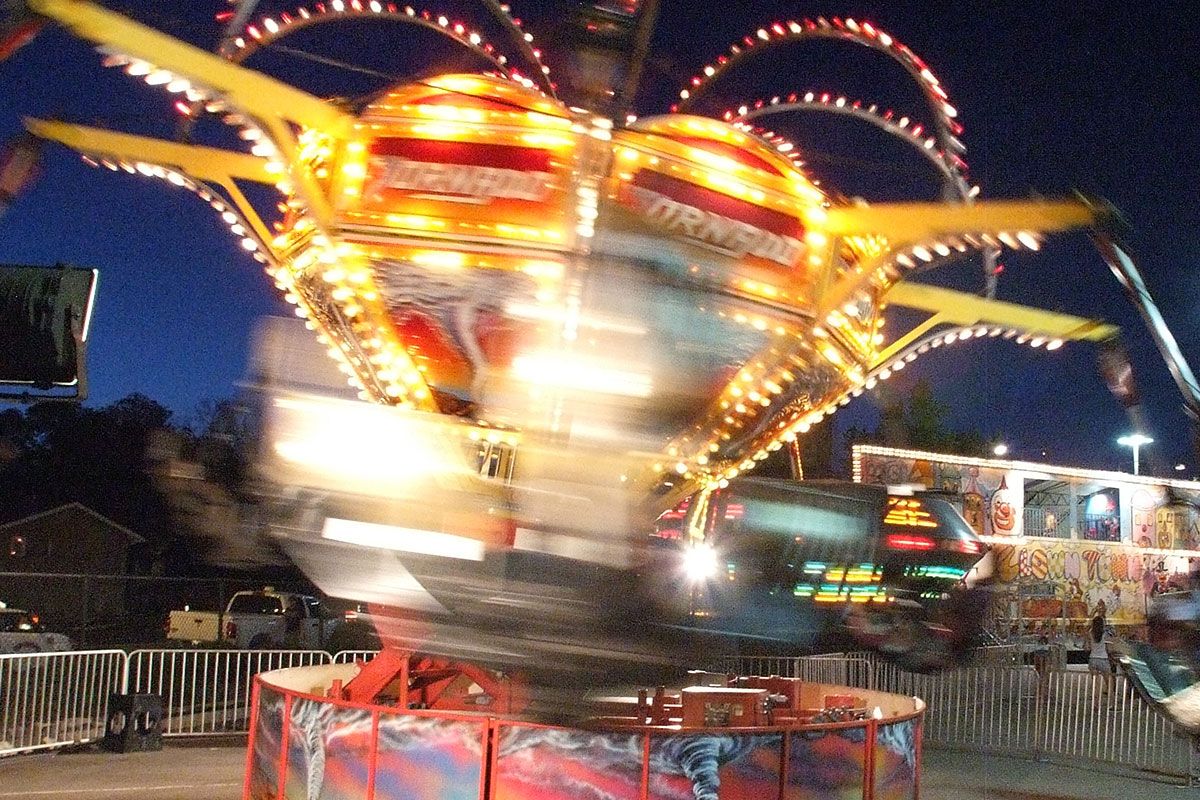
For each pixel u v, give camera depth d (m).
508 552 6.35
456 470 6.34
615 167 5.58
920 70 6.29
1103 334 6.39
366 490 6.20
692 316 5.98
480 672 6.80
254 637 23.84
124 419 48.69
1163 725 12.15
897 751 6.93
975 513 25.11
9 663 11.52
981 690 14.23
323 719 6.42
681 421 6.90
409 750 6.10
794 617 17.48
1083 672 14.06
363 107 5.82
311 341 6.22
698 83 6.53
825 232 6.16
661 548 7.88
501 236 5.72
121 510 46.66
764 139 6.41
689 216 5.80
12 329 11.39
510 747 5.96
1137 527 27.28
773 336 6.33
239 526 6.40
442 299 6.20
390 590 6.33
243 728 13.41
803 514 17.88
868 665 14.55
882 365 7.70
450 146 5.70
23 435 48.72
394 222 5.82
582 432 6.43
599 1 5.28
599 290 5.81
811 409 8.04
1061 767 11.88
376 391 7.67
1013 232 5.68
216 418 6.36
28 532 39.72
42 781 9.99
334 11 5.82
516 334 6.27
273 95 5.17
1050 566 25.94
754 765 6.06
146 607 35.75
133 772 10.48
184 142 6.23
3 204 5.15
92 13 4.43
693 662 7.93
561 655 6.41
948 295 7.20
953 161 6.45
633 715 6.86
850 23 6.23
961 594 20.16
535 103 5.64
